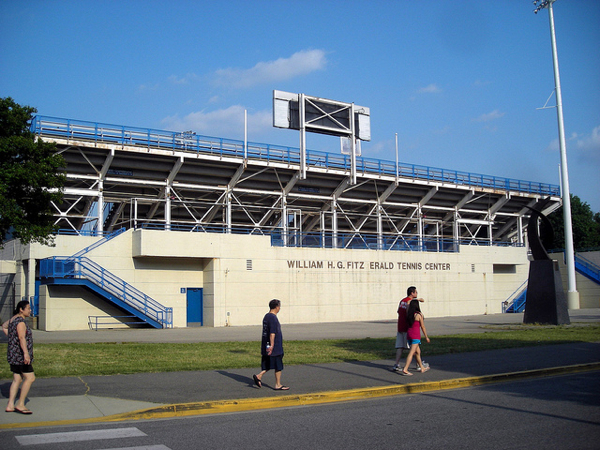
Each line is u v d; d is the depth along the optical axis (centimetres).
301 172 4534
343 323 3847
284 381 1313
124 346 2033
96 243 3544
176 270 3616
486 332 2677
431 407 1089
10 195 2167
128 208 4959
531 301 3134
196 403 1054
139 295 3434
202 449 793
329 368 1519
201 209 5016
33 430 906
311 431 899
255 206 4872
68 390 1186
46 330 3170
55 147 2322
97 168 4131
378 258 4341
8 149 2108
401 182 5244
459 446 809
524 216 6575
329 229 5431
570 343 2109
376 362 1641
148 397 1118
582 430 897
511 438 851
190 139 4256
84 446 804
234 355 1772
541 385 1331
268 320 1209
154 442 830
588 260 5962
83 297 3297
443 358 1723
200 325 3669
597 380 1400
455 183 5581
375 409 1073
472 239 5809
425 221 5794
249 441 837
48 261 3216
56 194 2286
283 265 3878
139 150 4019
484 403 1122
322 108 4684
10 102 2220
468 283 4853
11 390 988
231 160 4362
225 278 3638
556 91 3666
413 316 1415
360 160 5028
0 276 4153
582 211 8550
